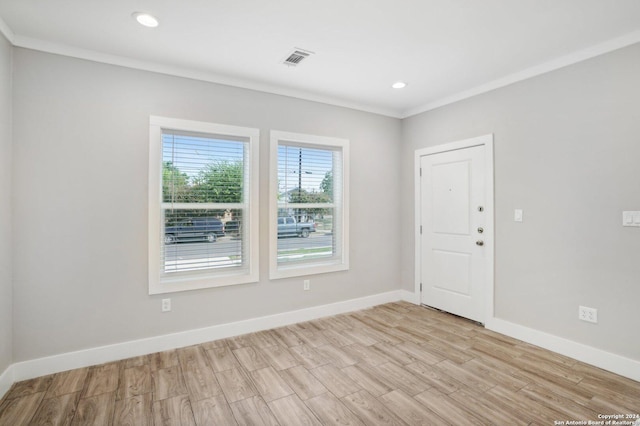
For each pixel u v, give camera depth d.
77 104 2.47
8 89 2.23
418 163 4.01
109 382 2.27
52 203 2.40
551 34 2.33
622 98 2.35
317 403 2.04
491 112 3.21
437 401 2.05
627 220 2.33
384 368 2.47
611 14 2.08
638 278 2.28
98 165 2.54
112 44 2.43
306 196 3.60
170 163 2.86
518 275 2.99
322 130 3.62
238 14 2.08
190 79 2.90
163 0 1.93
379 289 4.09
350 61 2.77
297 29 2.27
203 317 2.96
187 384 2.25
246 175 3.21
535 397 2.09
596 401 2.04
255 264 3.20
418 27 2.25
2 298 2.15
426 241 3.94
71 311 2.46
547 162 2.78
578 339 2.59
